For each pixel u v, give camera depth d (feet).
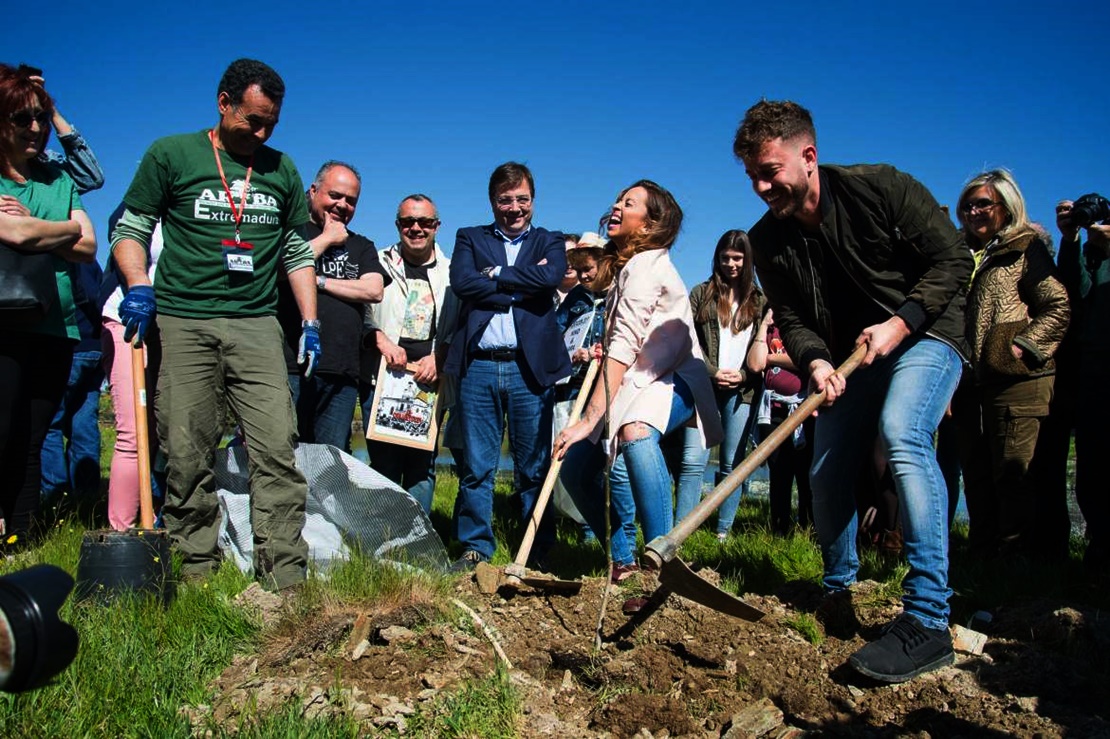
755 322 21.33
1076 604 12.78
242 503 16.19
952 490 19.07
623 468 14.96
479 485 16.98
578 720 10.07
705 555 17.17
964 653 11.48
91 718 8.98
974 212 17.15
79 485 23.27
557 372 16.96
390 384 18.39
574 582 13.74
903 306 11.33
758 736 9.52
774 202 11.62
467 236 17.37
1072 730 9.47
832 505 13.03
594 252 21.72
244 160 14.53
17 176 15.96
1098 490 15.79
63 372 17.11
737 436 21.45
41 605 4.03
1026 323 16.39
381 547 15.94
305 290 15.37
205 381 14.35
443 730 9.27
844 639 12.13
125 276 13.91
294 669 10.76
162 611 12.03
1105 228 15.76
